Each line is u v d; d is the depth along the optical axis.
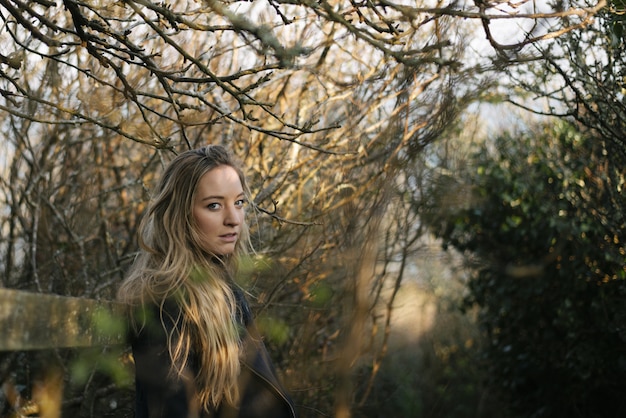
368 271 3.28
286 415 2.27
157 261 2.29
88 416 3.68
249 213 4.18
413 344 7.52
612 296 5.16
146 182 5.07
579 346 5.36
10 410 3.43
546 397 5.99
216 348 2.14
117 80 4.08
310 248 4.29
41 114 4.41
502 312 6.38
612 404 5.62
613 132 3.58
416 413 6.79
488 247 6.42
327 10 2.23
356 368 5.02
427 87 3.80
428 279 7.47
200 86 3.75
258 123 4.53
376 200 3.65
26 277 4.78
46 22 2.39
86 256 4.95
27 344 1.63
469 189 5.96
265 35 1.98
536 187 5.77
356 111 4.36
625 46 3.59
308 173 4.38
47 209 4.89
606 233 4.74
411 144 3.79
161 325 2.12
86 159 5.02
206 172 2.30
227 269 2.42
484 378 6.95
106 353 3.44
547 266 5.83
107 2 3.03
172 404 2.07
